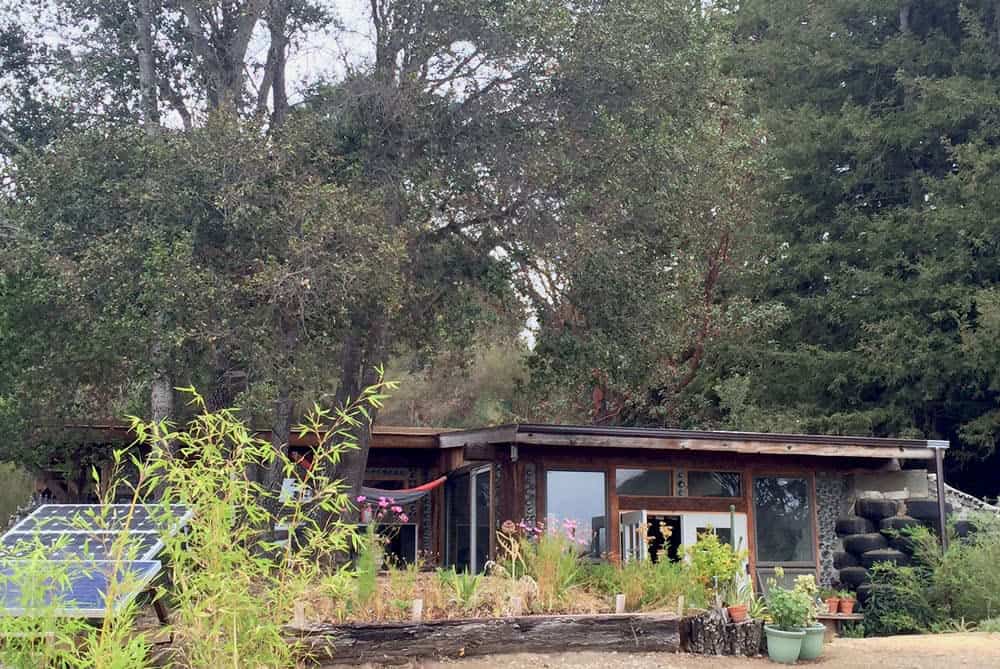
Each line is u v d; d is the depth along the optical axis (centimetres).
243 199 1150
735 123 2183
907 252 2453
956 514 1578
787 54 2788
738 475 1547
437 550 1752
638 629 920
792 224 2694
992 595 1366
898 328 2305
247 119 1221
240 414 1138
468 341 1503
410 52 1346
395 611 860
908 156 2605
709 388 2552
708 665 885
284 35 1420
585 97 1338
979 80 2492
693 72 1421
